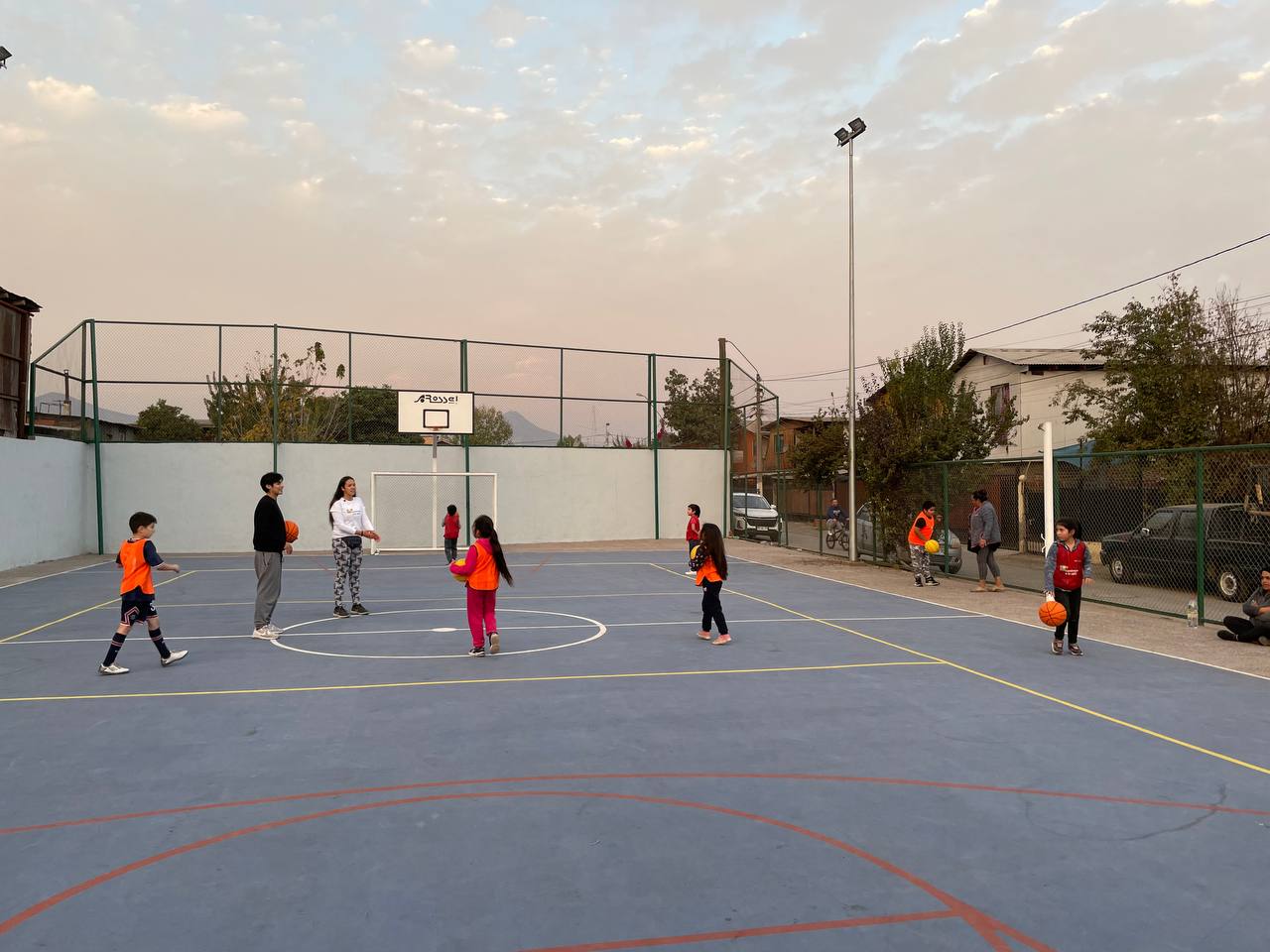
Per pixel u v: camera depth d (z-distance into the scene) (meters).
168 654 9.06
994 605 14.07
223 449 25.05
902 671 8.84
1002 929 3.62
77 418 24.20
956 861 4.30
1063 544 9.77
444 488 27.44
